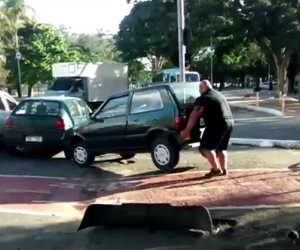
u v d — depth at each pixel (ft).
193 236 22.03
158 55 151.84
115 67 93.97
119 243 21.47
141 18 131.34
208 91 31.91
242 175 32.99
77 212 26.99
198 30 119.24
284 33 115.24
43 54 178.70
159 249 20.54
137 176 35.01
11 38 178.09
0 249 21.06
